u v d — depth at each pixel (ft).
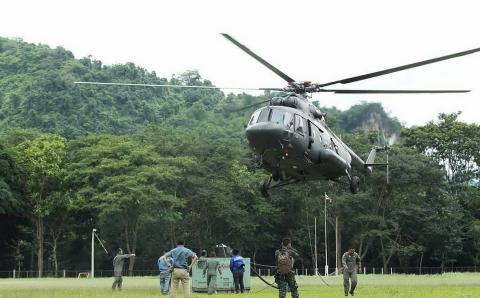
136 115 541.34
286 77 99.35
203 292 107.76
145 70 615.57
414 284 132.26
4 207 259.60
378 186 290.35
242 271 103.86
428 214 298.97
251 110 529.45
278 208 300.20
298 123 93.25
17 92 520.01
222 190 289.12
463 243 317.83
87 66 605.31
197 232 297.33
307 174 99.76
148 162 279.69
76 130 466.70
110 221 261.03
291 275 69.72
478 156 338.95
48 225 287.89
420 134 345.92
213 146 315.78
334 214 297.12
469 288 109.29
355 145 308.19
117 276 109.91
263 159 96.32
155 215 265.95
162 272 95.61
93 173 266.57
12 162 266.77
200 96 603.67
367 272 311.88
